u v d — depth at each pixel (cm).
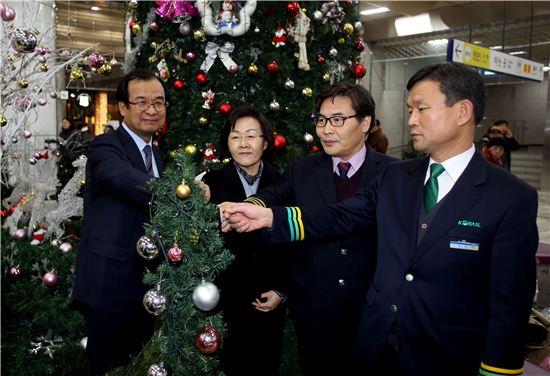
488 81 1143
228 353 199
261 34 312
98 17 539
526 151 1220
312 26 323
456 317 127
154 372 137
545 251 279
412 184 141
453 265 126
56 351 247
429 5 977
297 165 197
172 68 323
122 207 192
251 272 197
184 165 135
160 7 302
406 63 1249
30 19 223
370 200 154
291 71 323
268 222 151
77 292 196
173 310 135
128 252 192
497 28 991
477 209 126
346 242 177
